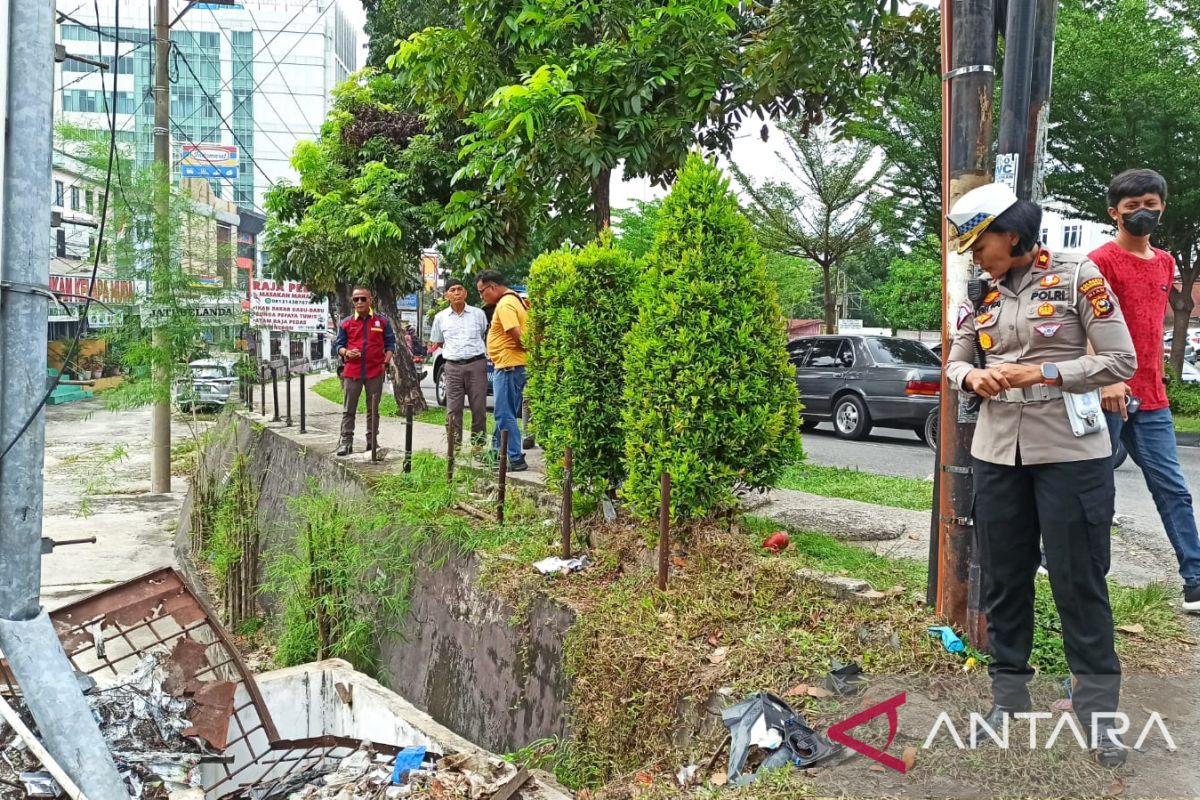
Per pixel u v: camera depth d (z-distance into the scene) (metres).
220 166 32.81
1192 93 15.28
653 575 4.64
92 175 11.10
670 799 3.15
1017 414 2.88
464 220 9.55
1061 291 2.84
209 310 11.74
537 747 4.27
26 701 2.93
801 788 2.88
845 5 7.86
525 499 6.36
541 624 4.67
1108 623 2.88
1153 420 4.10
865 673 3.51
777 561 4.38
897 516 5.90
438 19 17.11
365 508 6.94
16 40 2.81
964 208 2.89
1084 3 17.19
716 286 4.43
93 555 10.07
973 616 3.55
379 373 9.02
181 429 21.00
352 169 15.48
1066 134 17.20
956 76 3.61
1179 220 17.48
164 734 3.49
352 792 3.35
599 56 7.24
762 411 4.46
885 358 12.70
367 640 6.52
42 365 2.95
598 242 6.47
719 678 3.58
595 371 5.43
